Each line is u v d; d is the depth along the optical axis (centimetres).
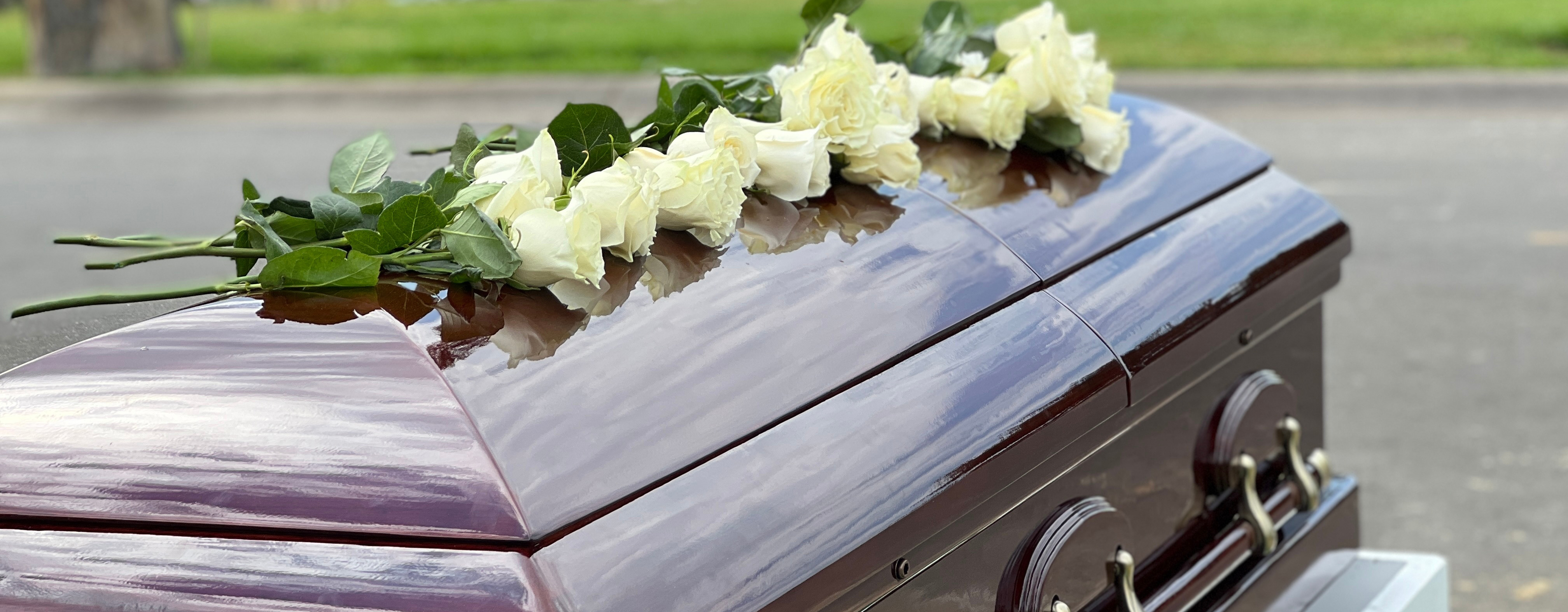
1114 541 176
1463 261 556
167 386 142
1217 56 1088
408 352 141
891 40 209
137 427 140
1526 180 702
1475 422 394
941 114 195
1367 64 1041
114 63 1268
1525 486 353
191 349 144
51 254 661
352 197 158
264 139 955
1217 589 195
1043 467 167
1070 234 181
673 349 148
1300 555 206
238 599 135
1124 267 182
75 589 137
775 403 148
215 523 137
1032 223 180
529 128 184
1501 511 340
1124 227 187
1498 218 626
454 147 167
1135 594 181
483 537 134
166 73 1246
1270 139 842
